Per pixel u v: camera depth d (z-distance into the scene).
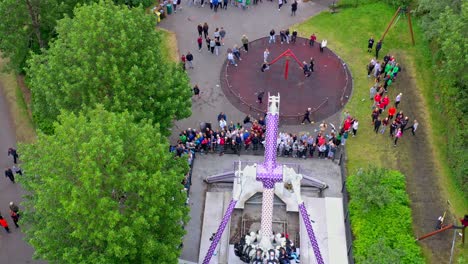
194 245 47.00
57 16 57.38
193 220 48.72
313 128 55.69
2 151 54.88
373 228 46.66
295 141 52.50
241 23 67.12
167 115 47.06
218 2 68.12
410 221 47.34
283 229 47.47
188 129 52.91
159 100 47.00
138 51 46.31
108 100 43.50
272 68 61.56
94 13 45.31
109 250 34.78
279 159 52.88
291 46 64.06
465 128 50.75
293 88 59.47
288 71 61.22
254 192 48.97
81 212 34.56
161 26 66.69
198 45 64.38
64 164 36.44
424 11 65.00
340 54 63.09
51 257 36.59
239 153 53.25
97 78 43.38
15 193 51.16
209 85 60.09
